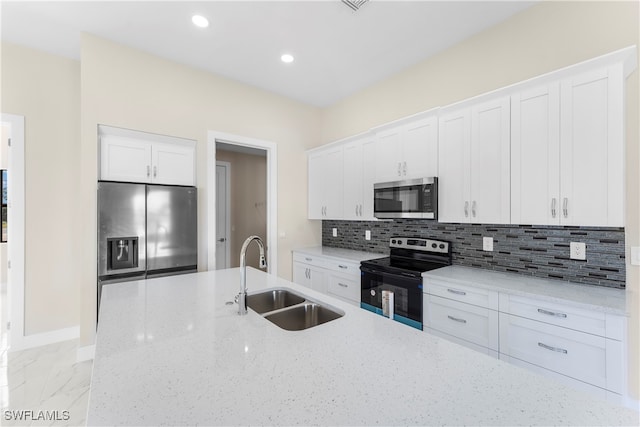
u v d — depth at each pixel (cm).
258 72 319
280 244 381
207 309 147
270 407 72
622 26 177
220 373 88
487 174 213
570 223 174
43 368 235
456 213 232
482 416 69
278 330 121
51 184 281
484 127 215
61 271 286
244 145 354
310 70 314
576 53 195
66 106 288
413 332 119
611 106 160
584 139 169
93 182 248
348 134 383
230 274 227
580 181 171
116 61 262
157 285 193
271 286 192
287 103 386
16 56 265
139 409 72
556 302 160
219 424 66
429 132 252
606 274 182
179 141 296
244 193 517
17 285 266
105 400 75
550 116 182
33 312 273
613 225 160
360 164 327
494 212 209
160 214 269
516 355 176
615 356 141
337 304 156
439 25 239
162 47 271
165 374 88
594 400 75
